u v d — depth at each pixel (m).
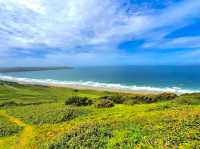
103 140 16.94
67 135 19.89
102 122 22.64
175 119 19.48
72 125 26.42
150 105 36.75
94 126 20.97
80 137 18.34
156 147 14.05
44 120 35.16
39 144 20.95
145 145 14.57
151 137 15.74
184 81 164.00
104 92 116.44
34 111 43.28
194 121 17.73
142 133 17.02
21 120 37.66
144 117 22.78
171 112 24.00
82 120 30.14
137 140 15.73
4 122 36.78
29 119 37.25
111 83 175.75
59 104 52.44
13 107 57.00
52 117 36.09
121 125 20.28
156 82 165.50
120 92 119.50
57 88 144.62
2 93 109.12
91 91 123.00
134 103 45.81
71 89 137.88
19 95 104.44
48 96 101.62
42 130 27.67
